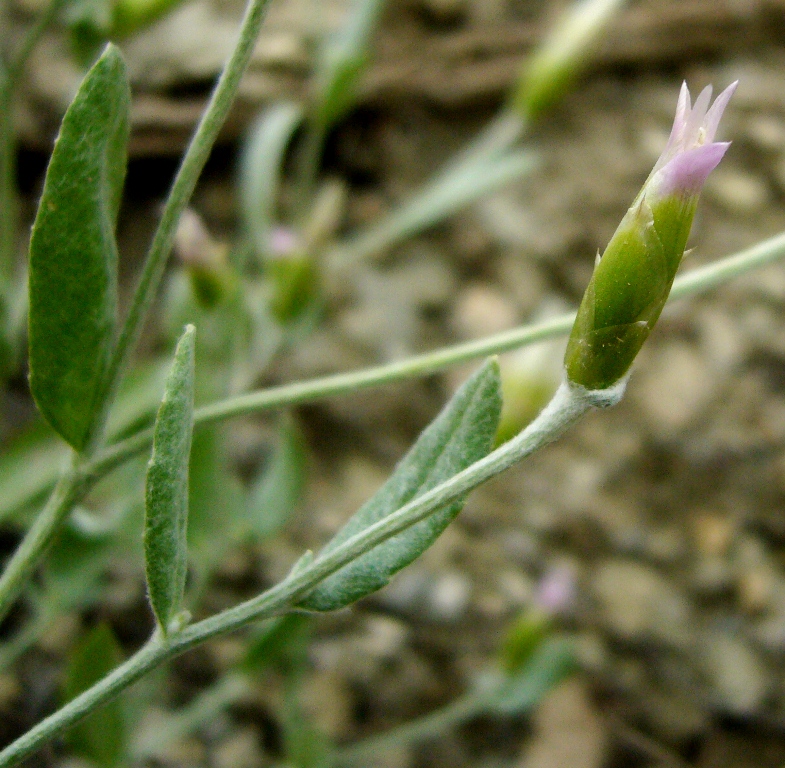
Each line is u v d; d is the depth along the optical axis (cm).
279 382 29
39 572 23
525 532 28
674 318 33
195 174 11
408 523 10
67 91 30
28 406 26
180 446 10
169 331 18
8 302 15
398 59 35
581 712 25
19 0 31
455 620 26
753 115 38
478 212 34
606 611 27
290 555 26
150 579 10
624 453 30
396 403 29
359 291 31
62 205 10
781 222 36
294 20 34
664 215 9
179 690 23
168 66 32
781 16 39
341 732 24
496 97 35
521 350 15
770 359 32
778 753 25
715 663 27
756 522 29
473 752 24
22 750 10
